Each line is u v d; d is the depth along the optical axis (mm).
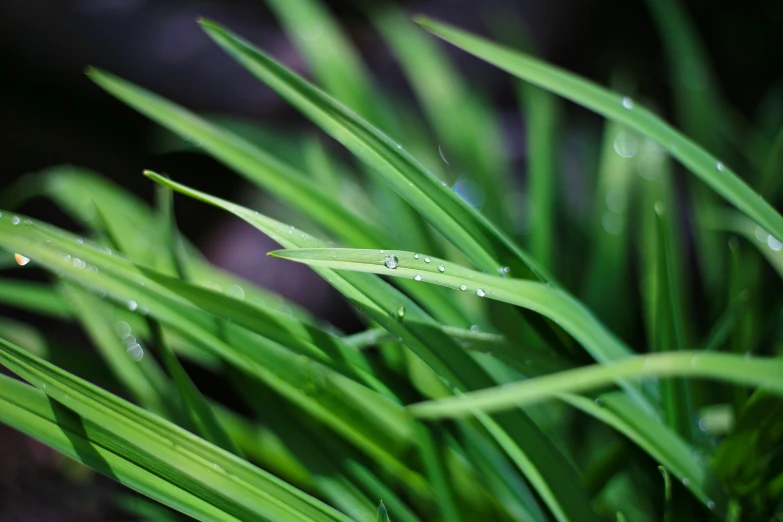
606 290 645
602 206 671
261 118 1540
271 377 493
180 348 543
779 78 1497
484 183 721
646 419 458
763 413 464
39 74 1581
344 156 943
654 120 473
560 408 583
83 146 1555
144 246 557
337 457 497
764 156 831
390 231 667
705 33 1540
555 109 774
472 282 440
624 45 1563
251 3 1649
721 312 667
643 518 554
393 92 1320
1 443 1006
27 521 894
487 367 492
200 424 485
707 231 723
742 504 478
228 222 1333
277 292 1079
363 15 1512
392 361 499
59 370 438
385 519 445
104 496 929
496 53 472
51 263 463
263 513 447
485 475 503
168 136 915
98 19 1557
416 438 494
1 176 1460
